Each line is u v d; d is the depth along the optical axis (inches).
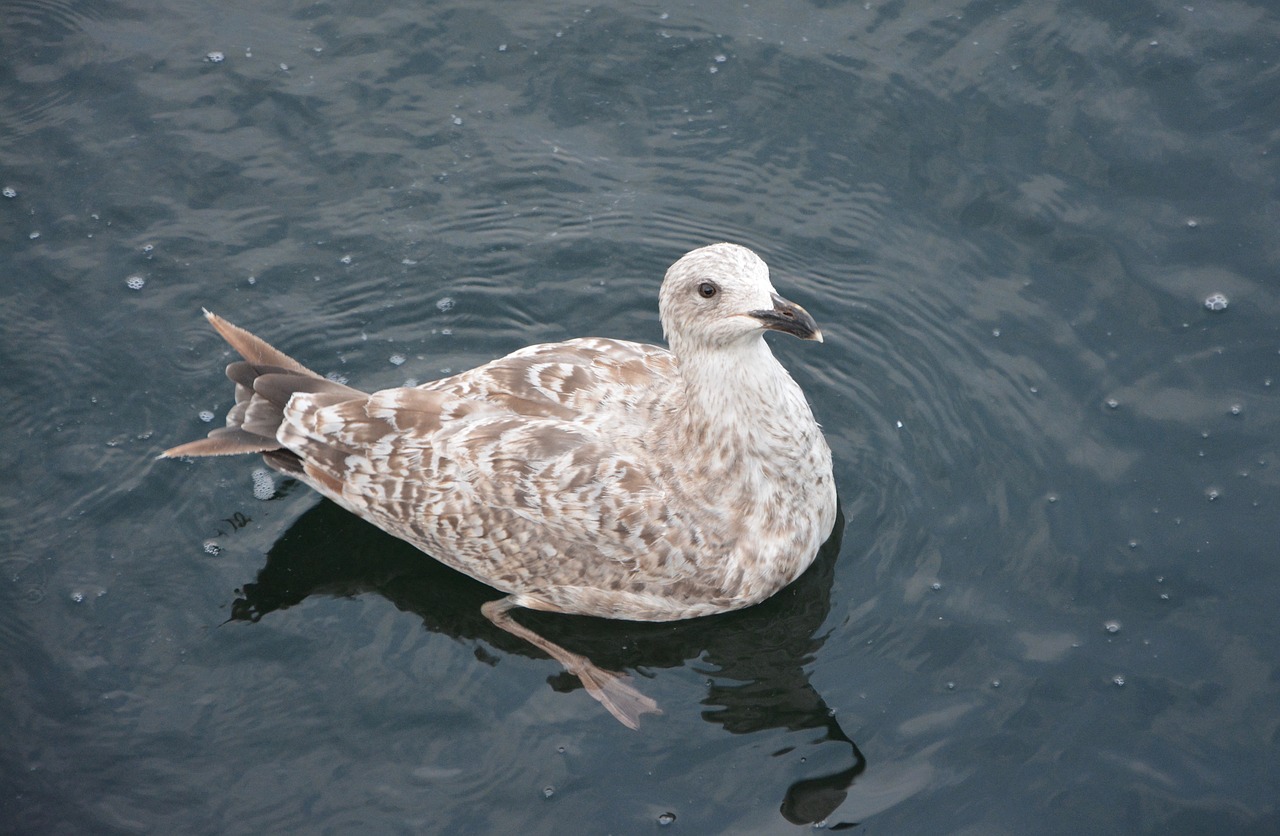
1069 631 300.5
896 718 288.0
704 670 302.5
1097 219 381.7
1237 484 323.9
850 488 338.3
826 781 277.1
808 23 438.9
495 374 306.2
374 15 443.5
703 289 276.7
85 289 378.0
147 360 366.3
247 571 326.6
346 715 295.0
